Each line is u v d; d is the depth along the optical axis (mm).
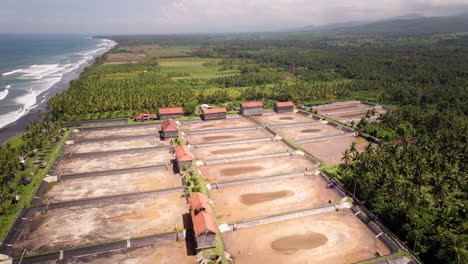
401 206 72000
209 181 92562
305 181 94000
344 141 129750
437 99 186375
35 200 79750
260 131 138750
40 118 161250
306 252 64125
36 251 62625
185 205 80125
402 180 81000
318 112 172500
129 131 136375
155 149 115312
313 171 98875
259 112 162625
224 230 69812
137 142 123438
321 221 74625
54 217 73938
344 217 76500
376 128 132625
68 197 82812
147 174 96812
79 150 114375
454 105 169375
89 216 74688
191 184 88875
